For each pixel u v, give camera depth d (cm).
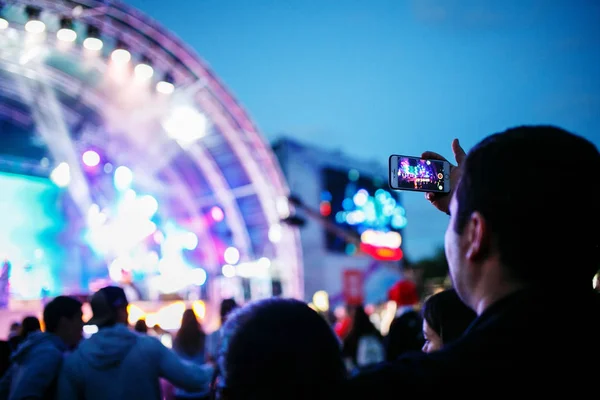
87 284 1380
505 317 88
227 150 1659
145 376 295
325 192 2303
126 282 1378
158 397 303
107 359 288
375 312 1526
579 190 90
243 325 100
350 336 568
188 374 307
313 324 100
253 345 96
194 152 1647
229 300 596
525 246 90
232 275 1720
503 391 82
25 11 1177
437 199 142
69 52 1326
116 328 300
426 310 221
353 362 557
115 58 1291
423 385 85
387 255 2367
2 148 1341
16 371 325
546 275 91
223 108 1559
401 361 96
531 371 82
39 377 289
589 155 94
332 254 2238
